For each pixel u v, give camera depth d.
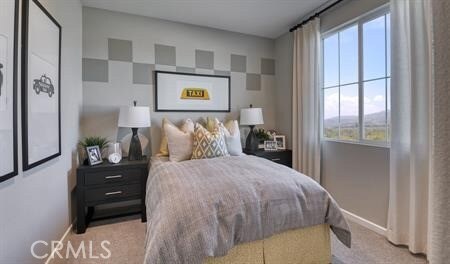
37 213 1.53
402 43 2.02
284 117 3.73
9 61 1.19
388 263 1.80
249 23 3.35
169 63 3.24
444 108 0.37
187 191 1.51
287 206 1.60
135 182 2.58
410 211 1.94
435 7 0.38
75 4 2.48
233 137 2.95
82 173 2.35
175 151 2.65
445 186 0.38
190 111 3.36
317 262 1.74
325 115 3.04
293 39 3.43
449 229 0.37
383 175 2.27
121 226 2.49
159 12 3.01
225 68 3.59
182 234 1.29
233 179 1.69
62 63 2.04
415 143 1.88
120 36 2.99
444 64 0.37
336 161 2.82
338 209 1.72
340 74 2.81
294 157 3.37
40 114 1.55
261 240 1.58
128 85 3.03
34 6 1.47
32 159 1.43
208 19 3.22
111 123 2.96
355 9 2.52
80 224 2.32
